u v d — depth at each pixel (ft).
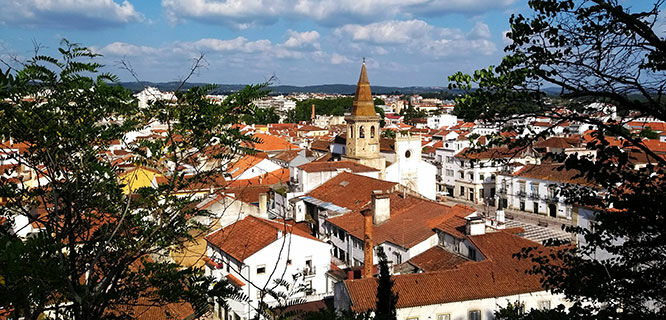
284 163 325.42
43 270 30.42
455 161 358.64
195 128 44.39
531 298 116.47
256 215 169.07
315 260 143.13
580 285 45.88
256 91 45.11
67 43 42.22
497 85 40.93
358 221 182.60
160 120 45.42
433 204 175.73
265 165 257.14
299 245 140.87
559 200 271.90
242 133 48.08
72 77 42.22
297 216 217.77
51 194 43.19
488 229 148.15
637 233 43.37
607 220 44.78
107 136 44.47
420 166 290.97
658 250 43.73
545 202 279.90
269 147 370.94
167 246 47.70
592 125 41.86
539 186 283.79
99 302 37.99
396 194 194.90
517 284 116.78
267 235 140.36
